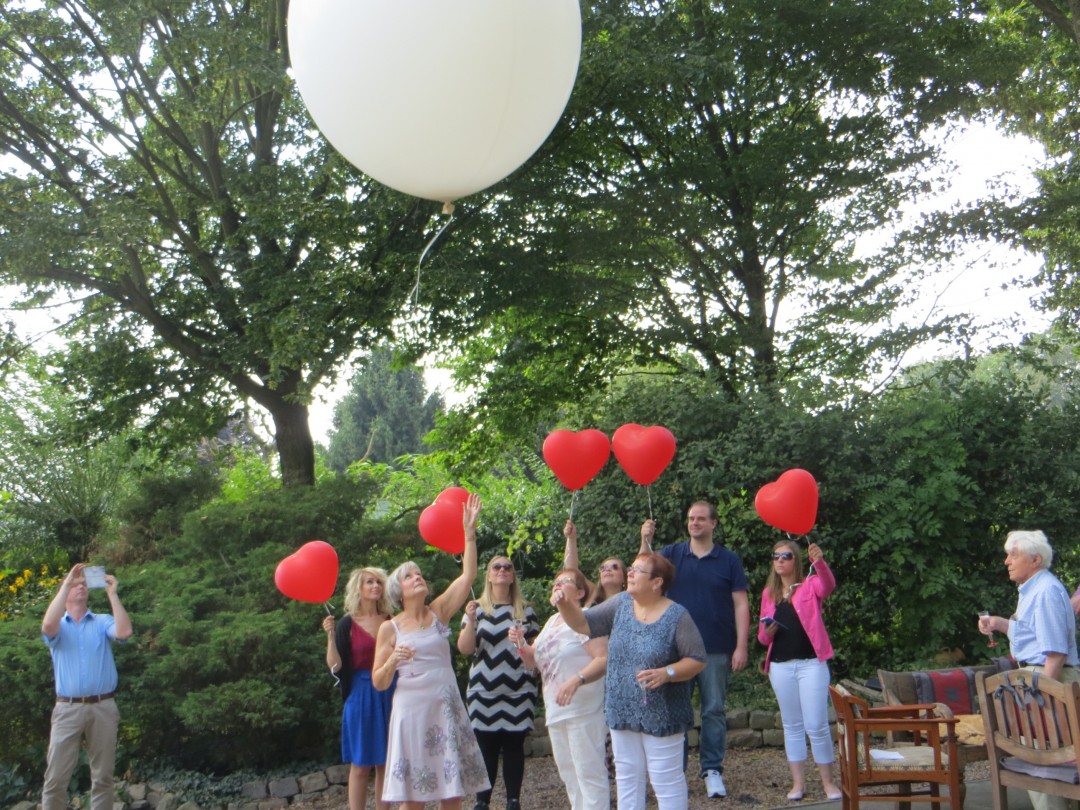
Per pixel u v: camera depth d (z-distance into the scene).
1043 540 5.28
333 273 11.20
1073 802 5.30
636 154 14.68
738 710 8.66
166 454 14.34
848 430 9.95
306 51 4.27
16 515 15.69
